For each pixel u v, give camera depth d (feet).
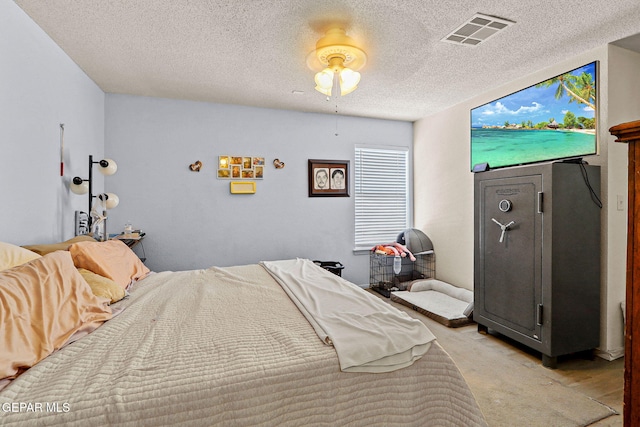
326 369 3.76
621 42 7.93
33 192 6.89
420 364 4.30
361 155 14.79
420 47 8.05
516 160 10.20
